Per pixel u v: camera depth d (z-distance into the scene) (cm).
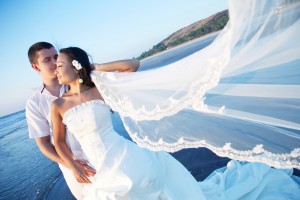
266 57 179
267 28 168
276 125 193
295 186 300
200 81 193
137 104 233
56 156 300
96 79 262
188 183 280
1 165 1066
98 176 262
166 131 229
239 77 190
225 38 170
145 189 261
